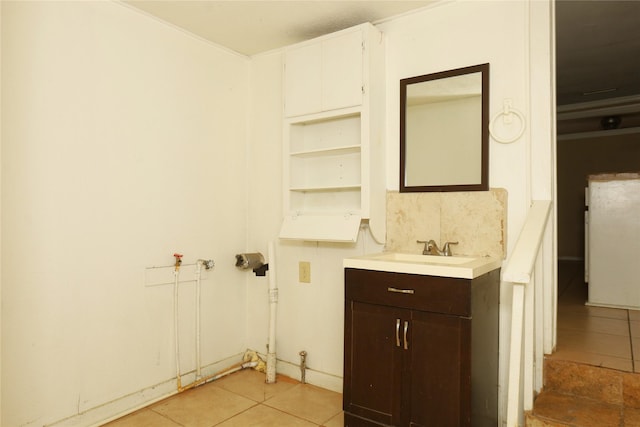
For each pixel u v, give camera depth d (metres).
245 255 2.78
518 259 1.61
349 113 2.34
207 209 2.70
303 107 2.51
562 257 5.98
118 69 2.21
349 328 1.96
